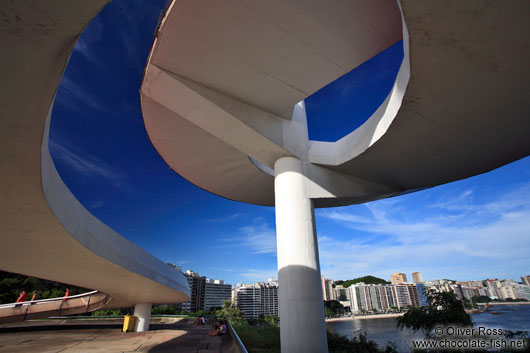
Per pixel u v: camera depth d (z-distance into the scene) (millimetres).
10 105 4316
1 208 7219
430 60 5336
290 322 7707
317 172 9945
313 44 6535
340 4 5547
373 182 11148
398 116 7125
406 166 9930
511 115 7020
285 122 9875
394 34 6211
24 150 5262
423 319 9914
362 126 9453
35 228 8383
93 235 10641
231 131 8883
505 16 4383
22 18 3188
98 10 3213
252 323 30875
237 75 7598
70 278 14445
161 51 6805
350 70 7344
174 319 30031
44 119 4605
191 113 8430
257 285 133375
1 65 3729
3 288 34000
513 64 5391
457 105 6656
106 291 17797
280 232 8938
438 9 4305
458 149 8734
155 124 9695
